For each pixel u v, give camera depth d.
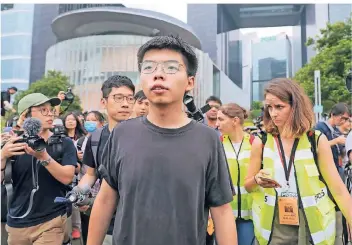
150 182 1.27
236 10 88.38
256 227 2.29
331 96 22.11
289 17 90.00
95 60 50.19
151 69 1.32
